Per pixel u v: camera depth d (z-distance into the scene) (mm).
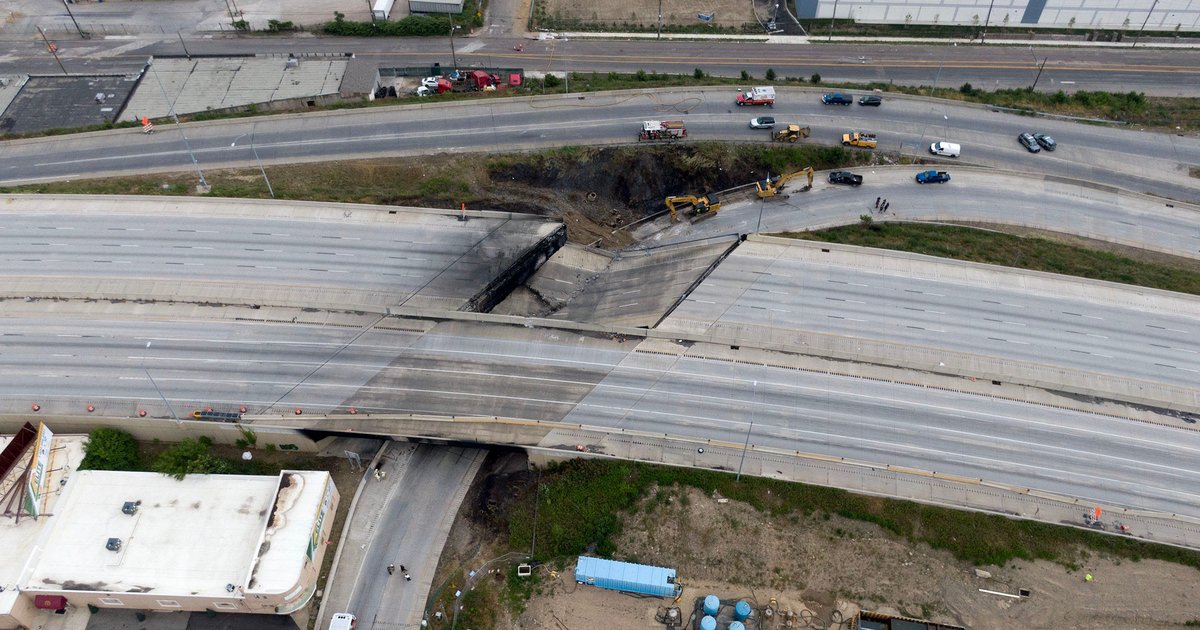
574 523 85188
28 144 121938
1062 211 120250
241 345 96375
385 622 80688
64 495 83062
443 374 94688
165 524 81562
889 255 110000
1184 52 152250
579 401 92688
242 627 79688
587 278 112562
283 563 77875
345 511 87812
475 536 87000
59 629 78500
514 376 94812
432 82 135125
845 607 80000
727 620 79062
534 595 81625
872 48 150875
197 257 105438
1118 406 94062
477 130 125500
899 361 97062
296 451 91875
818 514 84625
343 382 93375
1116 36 155125
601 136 124875
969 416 92625
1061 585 80375
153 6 155625
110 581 77625
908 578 81188
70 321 98062
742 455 88562
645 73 140750
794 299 104188
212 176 116938
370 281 103812
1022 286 106562
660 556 83188
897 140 128875
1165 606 79188
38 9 153375
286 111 128875
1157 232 117875
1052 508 84938
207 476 84938
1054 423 92250
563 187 122125
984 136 131250
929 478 86938
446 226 111750
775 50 149375
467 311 100938
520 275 107625
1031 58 150000
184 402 90562
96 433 86562
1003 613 79250
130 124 125500
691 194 122750
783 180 120438
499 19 155000
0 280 101625
